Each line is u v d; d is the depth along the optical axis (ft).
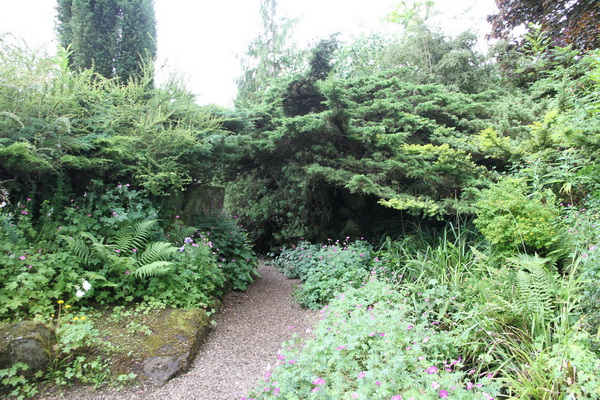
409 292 13.51
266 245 31.81
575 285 10.19
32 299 11.13
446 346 9.33
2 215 12.21
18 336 8.91
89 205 14.79
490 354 9.13
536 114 18.63
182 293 14.17
